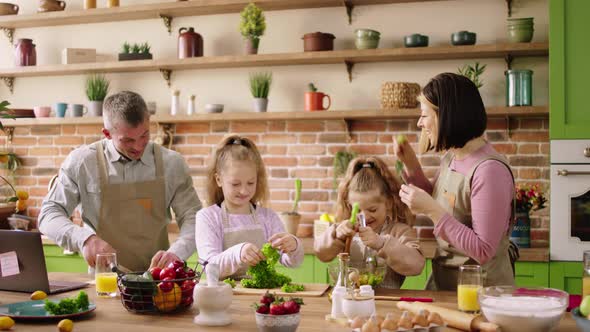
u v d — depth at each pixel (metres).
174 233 4.42
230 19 4.50
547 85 3.97
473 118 2.14
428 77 4.16
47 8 4.64
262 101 4.25
